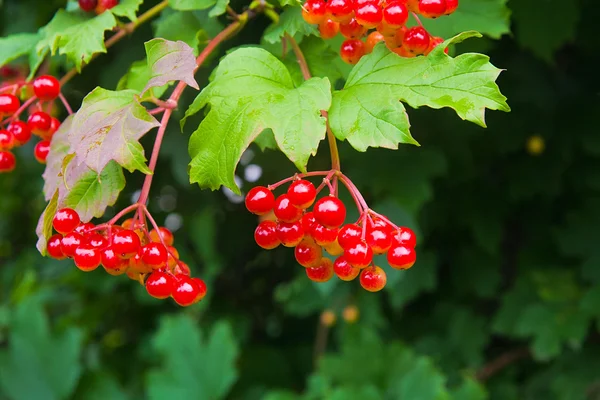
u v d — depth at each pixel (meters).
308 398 0.78
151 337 0.97
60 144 0.51
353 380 0.82
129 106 0.48
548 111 0.82
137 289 0.92
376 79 0.49
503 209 0.86
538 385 0.87
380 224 0.48
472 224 0.85
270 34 0.53
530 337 0.95
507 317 0.85
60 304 1.04
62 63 0.62
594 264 0.81
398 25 0.49
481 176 0.86
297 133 0.47
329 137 0.49
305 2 0.51
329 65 0.53
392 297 0.79
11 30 0.67
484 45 0.59
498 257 0.89
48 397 0.86
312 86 0.48
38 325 0.88
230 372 0.83
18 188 1.03
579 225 0.83
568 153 0.82
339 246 0.49
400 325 0.95
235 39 0.62
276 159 0.68
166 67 0.48
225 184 0.47
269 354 0.99
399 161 0.68
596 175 0.83
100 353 1.01
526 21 0.68
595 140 0.80
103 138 0.48
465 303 0.95
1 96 0.53
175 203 0.87
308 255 0.50
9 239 1.12
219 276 0.98
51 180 0.51
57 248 0.50
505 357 0.91
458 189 0.86
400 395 0.77
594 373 0.83
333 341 1.01
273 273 1.02
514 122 0.82
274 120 0.47
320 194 0.68
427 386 0.76
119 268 0.49
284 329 1.06
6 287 1.06
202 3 0.53
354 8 0.49
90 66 0.66
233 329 0.94
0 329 0.95
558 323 0.80
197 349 0.84
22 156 0.89
